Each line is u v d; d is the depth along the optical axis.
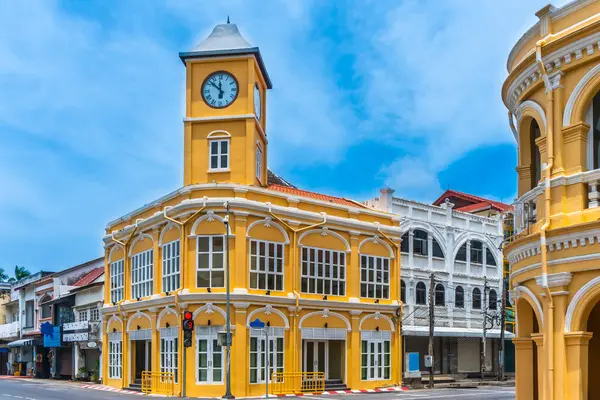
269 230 31.75
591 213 12.16
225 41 33.66
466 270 45.84
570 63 12.73
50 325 49.06
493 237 48.16
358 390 34.00
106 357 38.44
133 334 35.28
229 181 32.53
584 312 12.21
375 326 35.66
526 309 14.68
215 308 29.91
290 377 31.58
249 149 32.59
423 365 42.72
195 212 30.53
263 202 31.55
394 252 37.34
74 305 48.12
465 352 45.53
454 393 33.56
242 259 30.27
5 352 62.72
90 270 55.00
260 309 30.78
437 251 44.22
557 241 12.55
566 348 12.34
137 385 34.56
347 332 34.28
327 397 30.12
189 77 33.69
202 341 29.94
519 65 14.09
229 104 33.12
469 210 53.59
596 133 12.91
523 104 14.44
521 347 14.66
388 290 36.72
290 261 32.34
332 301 33.59
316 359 33.34
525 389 14.47
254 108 33.09
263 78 35.91
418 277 42.56
